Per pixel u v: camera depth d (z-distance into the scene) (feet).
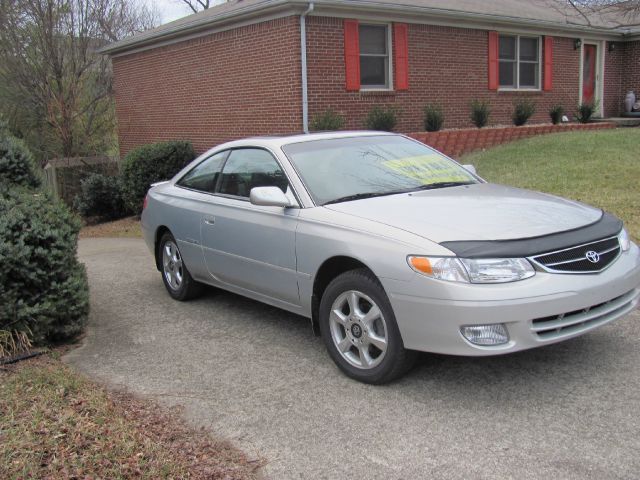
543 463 10.18
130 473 9.81
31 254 15.87
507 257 11.74
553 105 59.47
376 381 13.23
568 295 11.80
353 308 13.47
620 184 30.91
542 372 13.50
